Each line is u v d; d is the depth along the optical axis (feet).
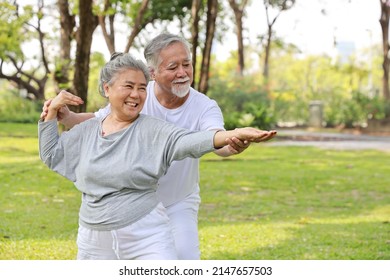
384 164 70.49
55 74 66.44
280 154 79.61
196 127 19.07
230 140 15.40
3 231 33.53
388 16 148.87
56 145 17.37
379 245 31.73
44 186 48.65
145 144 16.40
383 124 131.13
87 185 16.66
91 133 17.03
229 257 28.89
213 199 45.88
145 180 16.30
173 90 18.28
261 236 33.68
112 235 16.47
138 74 16.46
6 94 157.28
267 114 105.29
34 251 29.48
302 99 162.91
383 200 47.03
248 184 53.47
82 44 52.65
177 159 16.26
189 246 18.69
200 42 142.00
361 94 142.41
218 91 118.42
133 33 72.28
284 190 51.08
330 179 57.52
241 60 142.20
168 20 132.26
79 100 17.49
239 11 141.90
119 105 16.46
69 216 38.14
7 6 63.46
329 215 40.73
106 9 66.23
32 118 128.26
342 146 94.43
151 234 16.43
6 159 63.98
